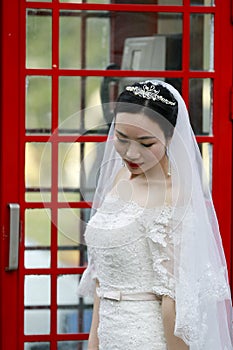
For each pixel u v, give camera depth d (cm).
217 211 557
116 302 405
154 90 396
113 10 544
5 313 549
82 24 543
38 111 542
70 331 559
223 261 444
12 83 538
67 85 544
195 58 551
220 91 554
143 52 550
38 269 549
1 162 541
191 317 397
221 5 549
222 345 436
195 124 554
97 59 546
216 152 555
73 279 555
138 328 401
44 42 539
